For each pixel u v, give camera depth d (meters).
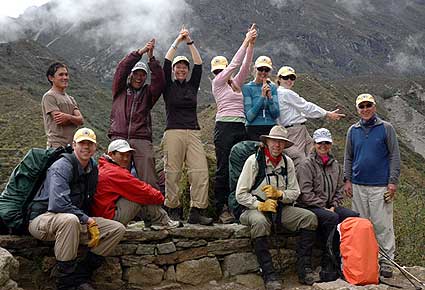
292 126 6.02
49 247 4.89
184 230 5.30
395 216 8.25
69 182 4.54
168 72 5.74
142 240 5.14
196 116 5.73
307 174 5.56
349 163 5.84
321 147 5.59
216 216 6.28
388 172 5.60
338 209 5.57
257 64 5.96
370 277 5.03
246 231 5.53
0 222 4.72
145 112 5.60
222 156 5.96
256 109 5.84
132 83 5.62
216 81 6.00
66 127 5.43
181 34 5.76
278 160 5.38
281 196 5.27
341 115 6.08
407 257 7.41
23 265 4.78
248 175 5.32
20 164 4.65
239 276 5.43
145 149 5.54
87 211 4.81
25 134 43.59
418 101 126.38
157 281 5.16
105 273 5.00
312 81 77.38
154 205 5.18
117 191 4.91
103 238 4.64
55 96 5.44
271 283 5.14
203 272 5.32
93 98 97.00
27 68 99.75
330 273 5.30
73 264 4.46
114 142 5.07
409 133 109.62
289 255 5.70
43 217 4.47
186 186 6.56
